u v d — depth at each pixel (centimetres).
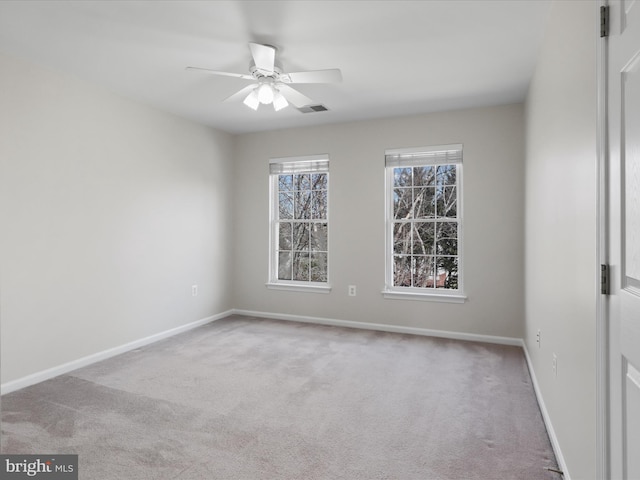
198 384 297
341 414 250
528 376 314
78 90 332
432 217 444
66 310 323
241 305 532
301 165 498
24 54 287
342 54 290
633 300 105
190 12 234
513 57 293
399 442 218
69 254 326
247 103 311
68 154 324
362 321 466
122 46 276
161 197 420
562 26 196
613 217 122
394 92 369
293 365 339
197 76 329
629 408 109
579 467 160
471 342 409
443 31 257
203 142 480
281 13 235
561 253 200
